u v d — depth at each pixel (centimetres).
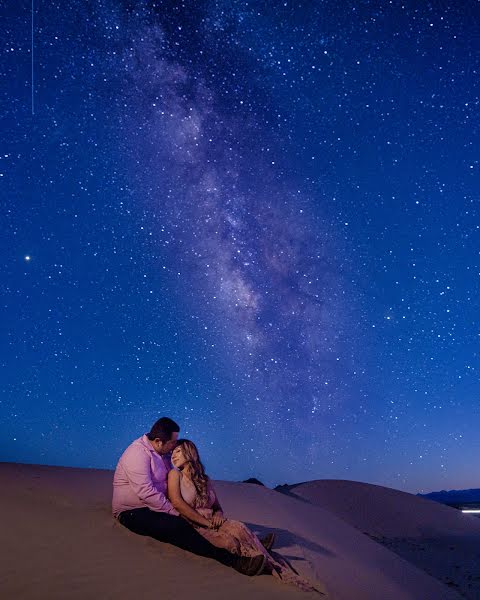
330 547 655
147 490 479
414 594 590
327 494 1456
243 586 416
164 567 429
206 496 495
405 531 1297
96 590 372
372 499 1457
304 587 446
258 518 704
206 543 459
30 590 359
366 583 552
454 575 873
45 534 465
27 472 721
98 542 461
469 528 1365
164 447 502
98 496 623
